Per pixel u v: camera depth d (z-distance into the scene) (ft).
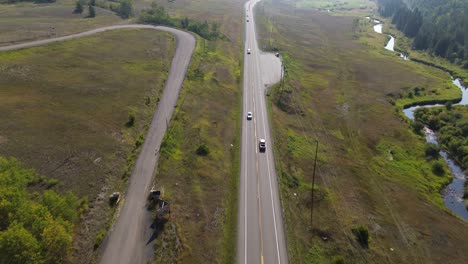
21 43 410.31
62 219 154.51
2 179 154.61
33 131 249.55
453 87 446.19
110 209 195.52
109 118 279.90
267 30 632.38
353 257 187.42
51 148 234.17
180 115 299.38
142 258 167.84
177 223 187.62
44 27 485.97
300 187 235.81
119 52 419.95
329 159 277.85
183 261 167.63
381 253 194.08
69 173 214.90
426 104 403.95
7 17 529.45
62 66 359.87
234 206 208.74
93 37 461.37
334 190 240.73
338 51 569.64
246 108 337.11
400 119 358.43
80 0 627.87
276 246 182.19
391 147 308.40
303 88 404.98
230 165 250.37
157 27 542.57
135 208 197.36
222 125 300.40
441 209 238.68
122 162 234.79
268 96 364.17
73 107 287.69
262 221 198.39
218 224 193.16
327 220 210.38
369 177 262.88
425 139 327.88
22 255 126.52
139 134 268.62
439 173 278.26
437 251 200.54
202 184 223.10
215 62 436.76
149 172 227.61
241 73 424.87
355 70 485.56
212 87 366.63
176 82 360.48
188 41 486.38
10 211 140.15
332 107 370.12
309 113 350.23
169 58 422.00
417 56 582.35
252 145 275.39
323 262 180.14
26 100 287.89
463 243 208.74
